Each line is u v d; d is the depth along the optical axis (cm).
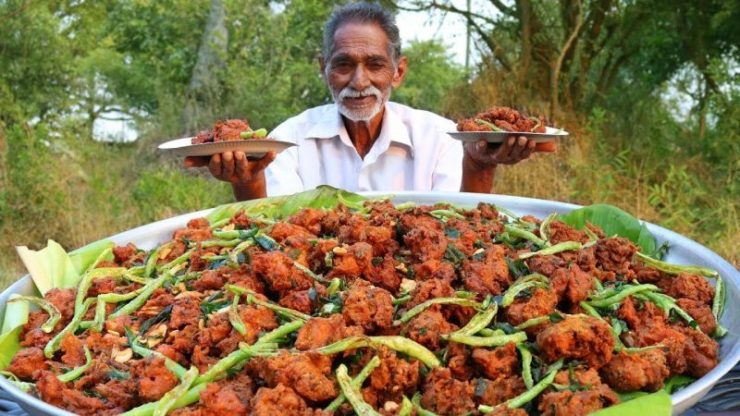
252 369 145
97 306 184
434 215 223
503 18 788
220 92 938
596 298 170
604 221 228
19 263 571
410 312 155
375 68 330
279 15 1016
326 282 172
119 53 1164
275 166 351
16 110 740
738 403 170
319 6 947
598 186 591
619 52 833
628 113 777
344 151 361
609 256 191
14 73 847
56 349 171
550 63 743
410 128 365
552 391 138
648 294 177
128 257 224
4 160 628
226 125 261
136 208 670
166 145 262
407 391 142
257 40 1011
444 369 139
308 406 138
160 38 1134
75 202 642
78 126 867
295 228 201
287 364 137
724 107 629
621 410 125
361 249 176
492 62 790
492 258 178
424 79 965
